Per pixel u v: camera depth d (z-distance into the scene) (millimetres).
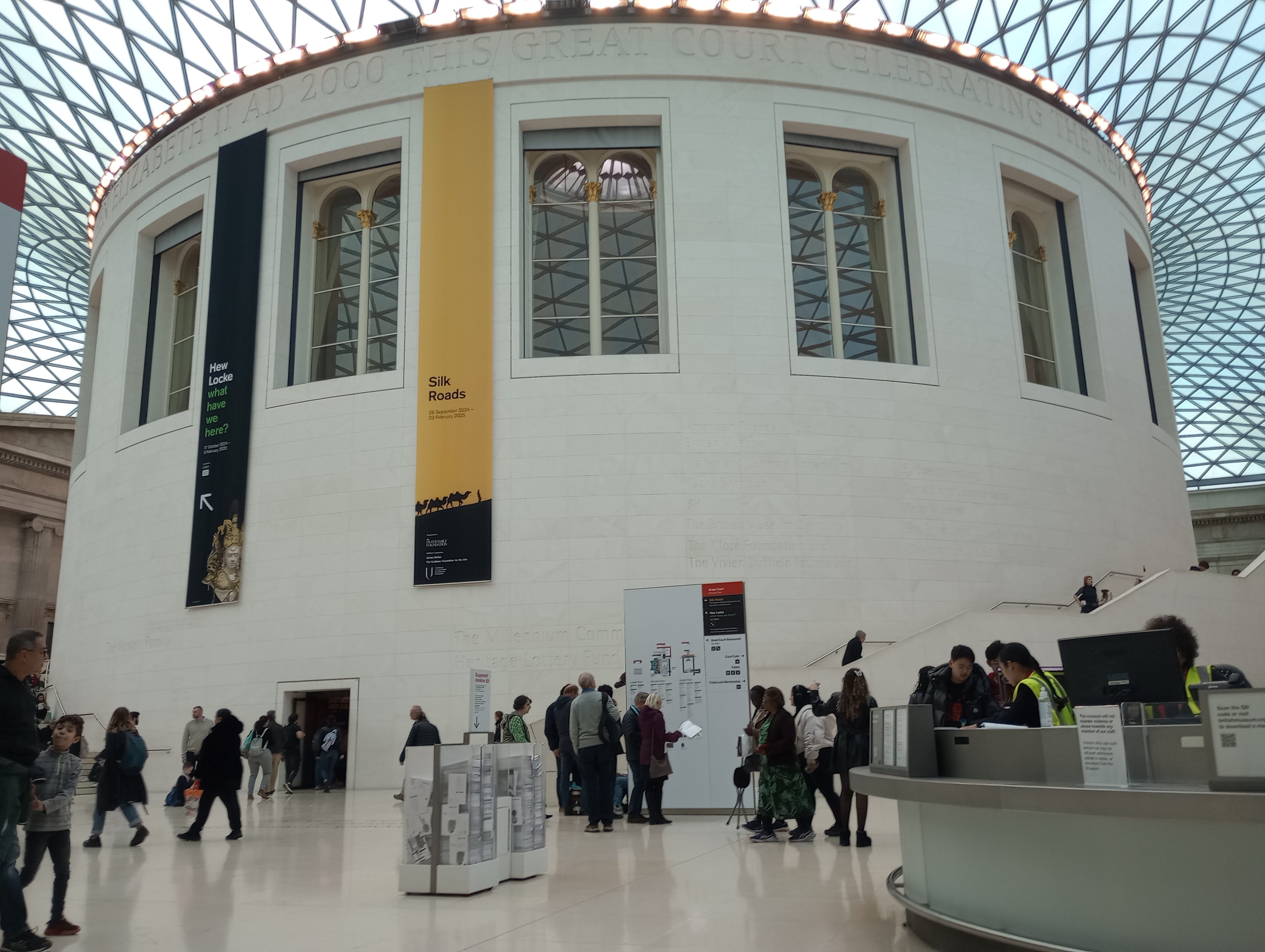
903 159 23516
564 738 13445
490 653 19797
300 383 22766
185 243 26000
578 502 20344
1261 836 3779
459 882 6758
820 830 10586
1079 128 26156
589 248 22312
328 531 21062
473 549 20141
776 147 22234
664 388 20859
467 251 21453
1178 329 46250
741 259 21609
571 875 7660
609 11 22375
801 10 22688
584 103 22094
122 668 22828
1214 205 36219
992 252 23391
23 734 5270
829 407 21219
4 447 37375
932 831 5246
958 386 22219
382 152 23094
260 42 28984
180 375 25828
